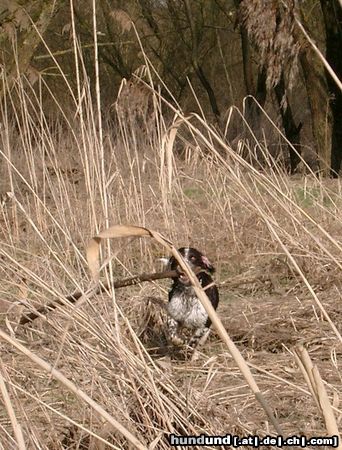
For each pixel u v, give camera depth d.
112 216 8.87
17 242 8.18
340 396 5.27
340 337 4.36
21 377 5.48
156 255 9.47
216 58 29.02
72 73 23.58
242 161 5.05
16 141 11.34
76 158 10.88
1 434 4.82
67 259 7.06
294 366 6.02
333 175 18.00
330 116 18.22
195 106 28.31
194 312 6.84
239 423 4.83
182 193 9.87
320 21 24.66
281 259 8.86
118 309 5.04
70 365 5.13
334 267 8.30
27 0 14.51
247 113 18.52
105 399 4.74
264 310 7.52
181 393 4.88
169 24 28.19
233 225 9.66
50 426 4.99
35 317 5.46
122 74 26.45
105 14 25.58
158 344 7.20
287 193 9.17
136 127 10.98
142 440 4.45
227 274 9.20
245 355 6.52
